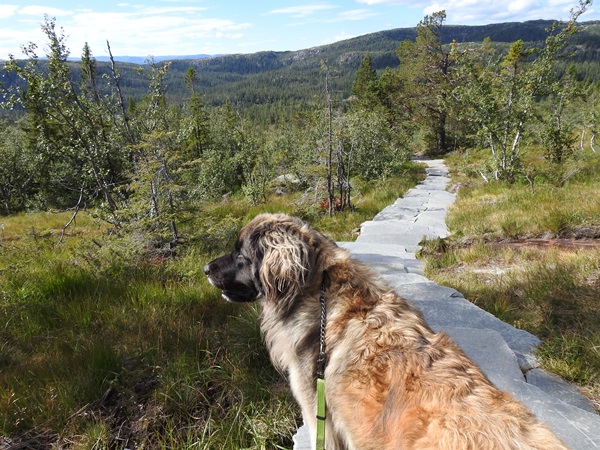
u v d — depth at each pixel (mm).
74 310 2145
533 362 1577
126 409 1476
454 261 3064
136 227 3314
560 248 3012
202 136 13820
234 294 1201
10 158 13227
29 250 3637
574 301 1981
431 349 829
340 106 5691
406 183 7602
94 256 2988
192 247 3432
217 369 1643
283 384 1567
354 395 832
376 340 881
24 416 1424
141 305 2219
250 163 9367
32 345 1928
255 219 1175
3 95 3529
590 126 10508
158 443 1351
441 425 672
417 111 16953
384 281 1088
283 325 1063
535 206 4180
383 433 751
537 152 9305
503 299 2146
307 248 1044
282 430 1373
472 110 6922
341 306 977
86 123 3814
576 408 1288
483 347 1620
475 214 4391
